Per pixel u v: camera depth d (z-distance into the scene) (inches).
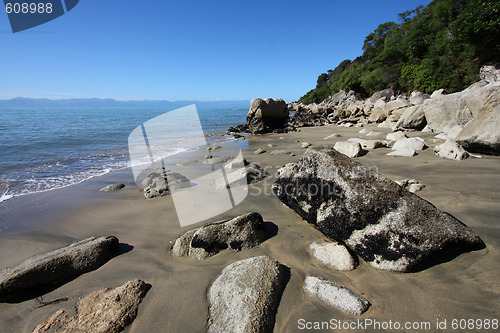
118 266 110.4
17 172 275.9
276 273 93.0
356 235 103.4
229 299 83.4
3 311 89.0
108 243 117.8
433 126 377.7
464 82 742.5
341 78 1883.6
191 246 115.6
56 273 100.6
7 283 91.5
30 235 142.5
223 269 102.2
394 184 105.8
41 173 272.5
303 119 913.5
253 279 88.8
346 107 1401.3
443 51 893.8
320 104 1900.8
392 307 80.2
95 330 77.4
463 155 221.0
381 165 221.6
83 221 157.2
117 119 960.9
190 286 95.5
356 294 85.4
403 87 1134.4
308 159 124.9
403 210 99.1
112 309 83.9
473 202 134.2
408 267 92.4
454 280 87.0
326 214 112.0
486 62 698.8
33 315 86.6
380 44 1787.6
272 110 693.3
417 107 415.8
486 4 634.2
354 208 105.0
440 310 77.4
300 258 107.0
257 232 120.0
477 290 82.0
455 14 911.0
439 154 235.9
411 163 219.5
